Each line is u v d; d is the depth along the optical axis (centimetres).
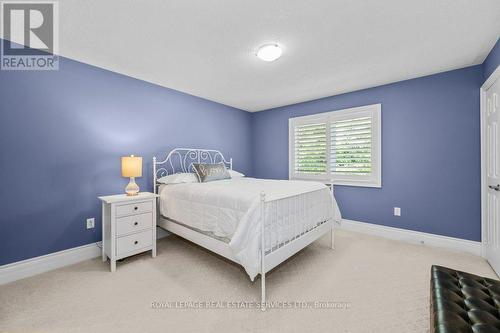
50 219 224
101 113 259
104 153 261
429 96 274
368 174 322
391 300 169
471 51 218
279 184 264
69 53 224
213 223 209
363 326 143
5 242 199
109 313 156
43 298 173
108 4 155
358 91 331
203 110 375
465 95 252
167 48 215
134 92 288
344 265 225
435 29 183
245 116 456
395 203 301
